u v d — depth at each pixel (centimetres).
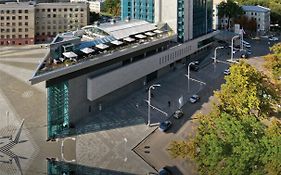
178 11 16225
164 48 14925
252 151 5938
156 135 9812
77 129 9931
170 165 8356
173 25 16350
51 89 9450
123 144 9250
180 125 10450
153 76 14212
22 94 12419
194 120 10550
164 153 8894
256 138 6281
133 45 12550
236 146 6038
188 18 16812
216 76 15112
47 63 9450
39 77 8831
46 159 8444
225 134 6388
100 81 10831
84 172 8006
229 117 6844
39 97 12144
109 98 11544
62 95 9788
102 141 9356
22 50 19612
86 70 10412
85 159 8512
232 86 8944
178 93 13000
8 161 8300
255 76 9288
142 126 10281
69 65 9756
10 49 19888
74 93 10106
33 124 10150
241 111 8194
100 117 10712
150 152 8938
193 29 17512
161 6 16375
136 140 9488
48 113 9550
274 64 12244
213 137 6250
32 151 8769
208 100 12425
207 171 6053
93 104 10881
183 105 11969
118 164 8369
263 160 5925
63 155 8638
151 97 12388
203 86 13850
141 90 13025
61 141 9288
